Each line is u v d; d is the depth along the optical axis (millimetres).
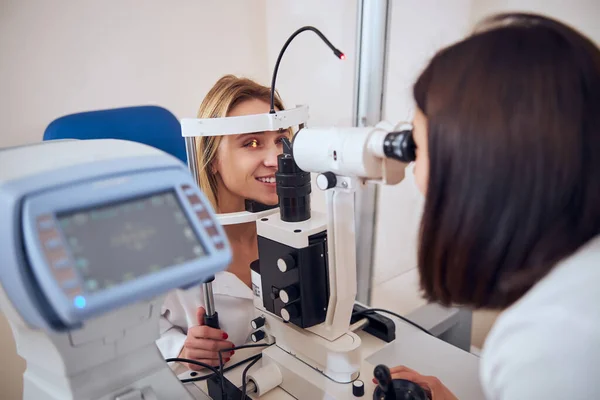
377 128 550
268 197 972
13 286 321
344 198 619
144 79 1374
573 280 359
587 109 354
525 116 352
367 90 1231
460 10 1475
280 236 669
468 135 369
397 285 1665
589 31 1153
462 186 384
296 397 690
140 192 388
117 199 373
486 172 366
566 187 357
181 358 744
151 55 1372
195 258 385
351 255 653
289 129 991
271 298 727
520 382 343
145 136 1167
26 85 1152
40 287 313
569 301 346
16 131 1159
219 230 416
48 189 341
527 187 360
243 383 678
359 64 1229
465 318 1297
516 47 373
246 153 945
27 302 312
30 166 373
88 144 463
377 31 1176
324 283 684
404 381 613
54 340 409
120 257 351
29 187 334
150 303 462
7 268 321
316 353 674
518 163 356
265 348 763
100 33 1253
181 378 739
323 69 1534
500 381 368
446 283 446
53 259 315
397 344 803
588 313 333
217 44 1531
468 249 402
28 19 1122
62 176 355
